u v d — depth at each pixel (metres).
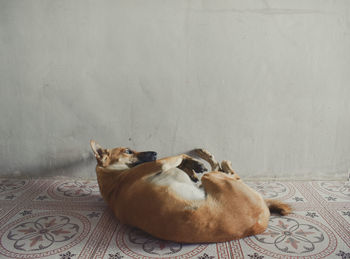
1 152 1.57
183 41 1.45
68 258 1.03
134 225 1.12
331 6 1.42
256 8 1.42
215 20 1.43
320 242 1.09
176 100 1.50
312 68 1.47
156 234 1.07
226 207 1.05
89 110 1.53
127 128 1.54
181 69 1.48
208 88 1.49
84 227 1.20
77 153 1.57
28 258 1.02
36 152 1.57
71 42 1.47
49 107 1.53
